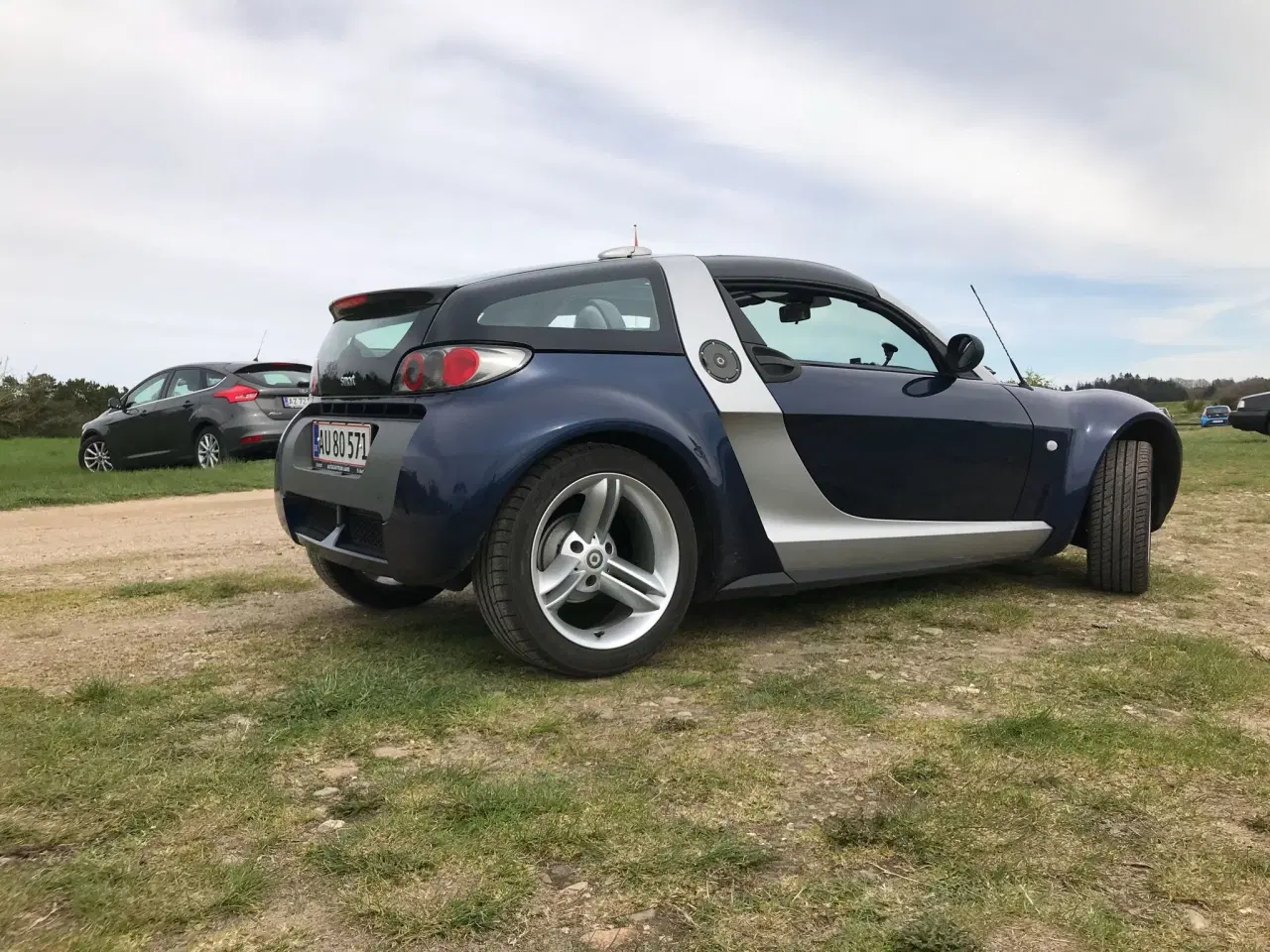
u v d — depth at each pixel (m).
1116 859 1.55
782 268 3.26
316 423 3.06
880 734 2.13
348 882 1.48
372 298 2.89
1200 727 2.15
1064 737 2.07
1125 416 3.77
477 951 1.30
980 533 3.52
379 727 2.20
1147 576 3.65
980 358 3.44
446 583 2.68
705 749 2.05
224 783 1.86
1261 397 16.08
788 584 3.09
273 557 4.97
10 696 2.44
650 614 2.72
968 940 1.31
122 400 11.57
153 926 1.35
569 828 1.66
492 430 2.47
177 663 2.77
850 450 3.15
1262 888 1.46
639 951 1.30
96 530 6.24
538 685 2.53
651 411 2.72
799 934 1.33
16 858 1.55
